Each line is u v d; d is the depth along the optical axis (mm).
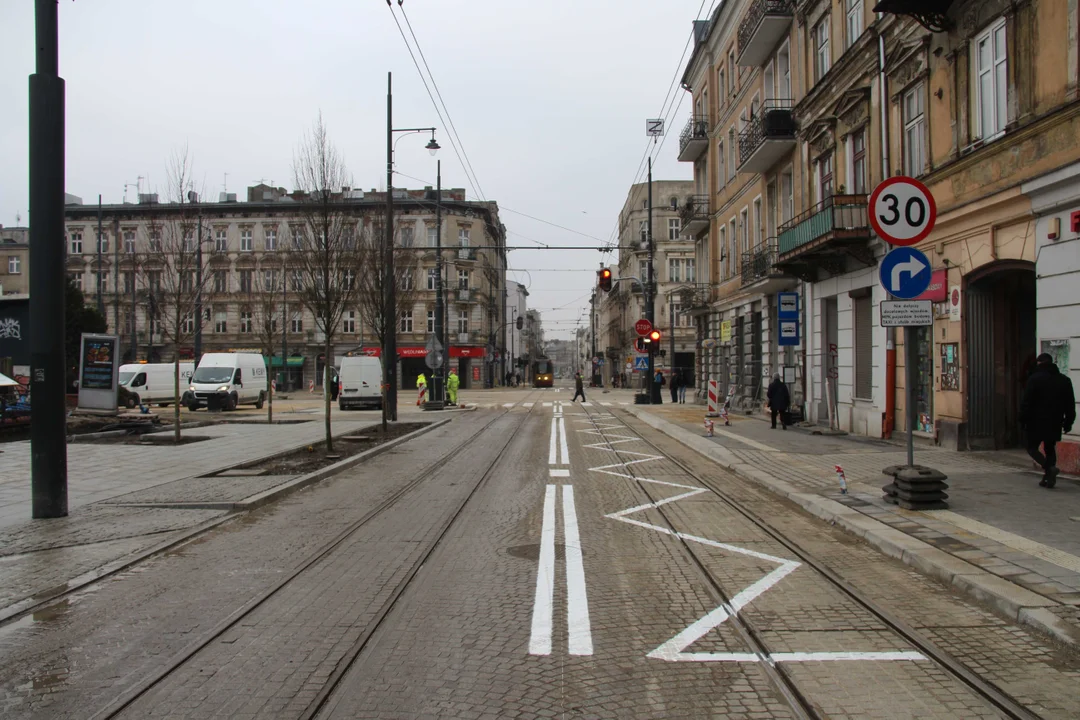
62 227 9070
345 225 17953
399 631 5059
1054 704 3896
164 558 7141
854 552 7172
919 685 4160
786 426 20141
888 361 16297
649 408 32156
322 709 3889
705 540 7750
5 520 8781
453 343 65250
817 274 20500
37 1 8883
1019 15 11477
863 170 17938
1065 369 10625
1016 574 5930
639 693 4062
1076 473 10406
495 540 7801
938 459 12633
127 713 3857
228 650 4730
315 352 63406
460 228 65625
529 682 4211
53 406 8938
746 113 27781
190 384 34062
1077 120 10219
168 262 26438
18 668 4469
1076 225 10344
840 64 18297
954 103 13516
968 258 13195
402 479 12211
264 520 8938
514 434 20359
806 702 3938
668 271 67438
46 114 8922
